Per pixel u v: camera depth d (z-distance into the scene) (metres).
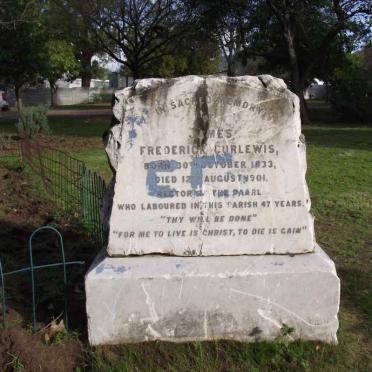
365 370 3.25
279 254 3.59
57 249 5.41
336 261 5.13
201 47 30.28
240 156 3.54
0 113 32.47
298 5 21.48
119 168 3.54
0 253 5.25
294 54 22.70
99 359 3.28
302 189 3.57
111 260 3.54
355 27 22.02
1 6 20.23
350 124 22.89
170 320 3.45
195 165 3.54
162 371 3.22
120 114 3.55
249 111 3.52
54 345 3.42
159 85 3.49
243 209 3.57
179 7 26.34
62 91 48.19
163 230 3.57
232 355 3.35
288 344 3.42
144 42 29.30
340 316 3.91
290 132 3.54
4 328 3.58
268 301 3.44
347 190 8.43
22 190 8.38
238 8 22.89
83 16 27.83
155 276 3.40
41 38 22.17
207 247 3.58
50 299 4.07
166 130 3.52
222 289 3.42
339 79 25.73
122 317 3.43
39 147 11.22
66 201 7.27
